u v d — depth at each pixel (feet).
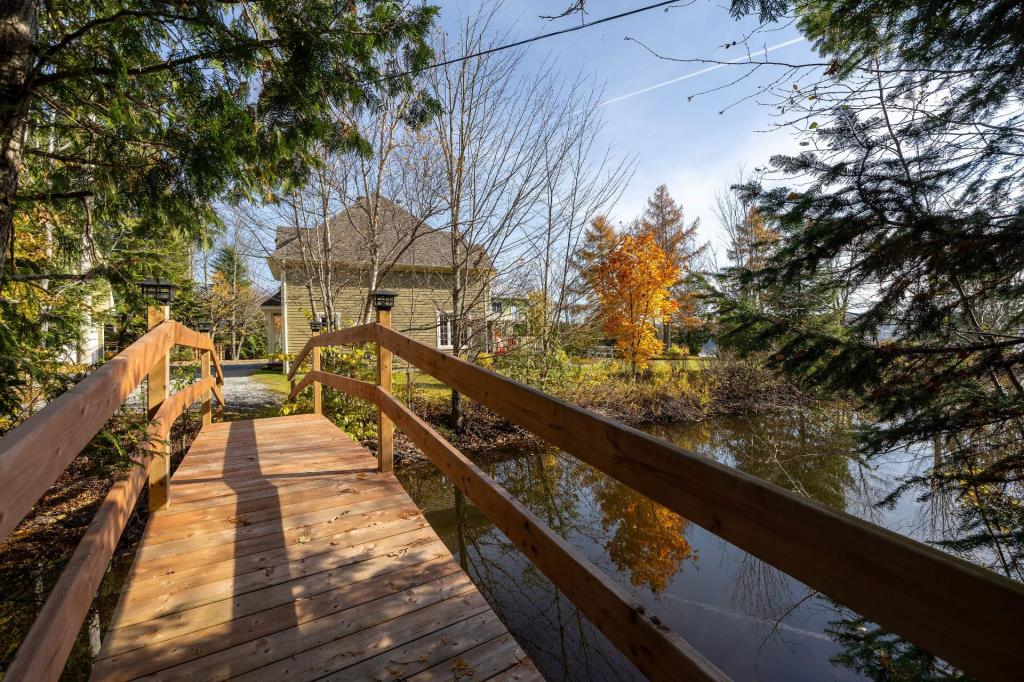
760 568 16.05
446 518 19.56
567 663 11.16
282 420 15.65
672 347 54.39
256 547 6.65
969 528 7.30
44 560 12.94
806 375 8.57
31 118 9.06
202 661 4.51
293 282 42.75
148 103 9.32
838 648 11.92
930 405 7.22
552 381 32.12
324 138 10.80
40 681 2.64
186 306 34.47
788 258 8.55
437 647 4.76
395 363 37.63
